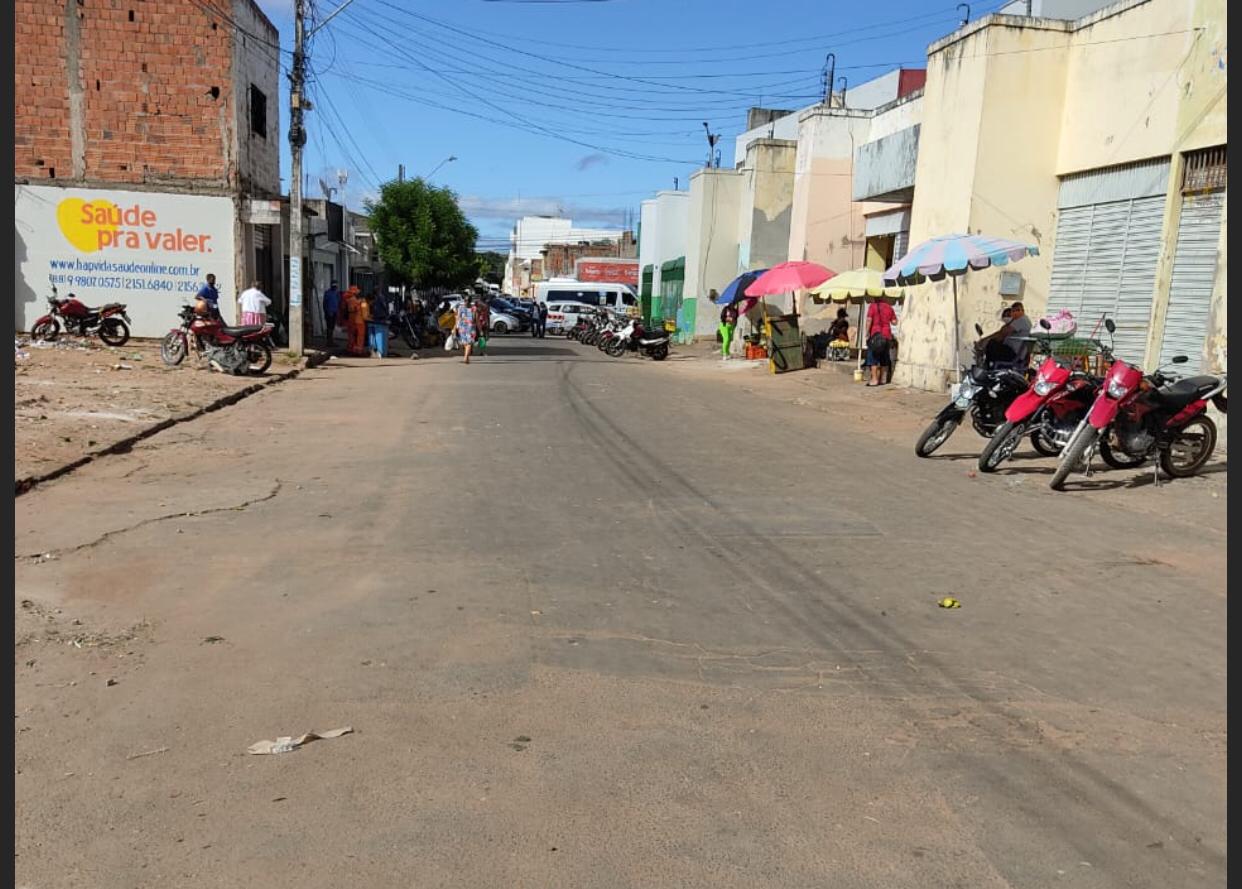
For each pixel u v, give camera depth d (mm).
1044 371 8820
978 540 6645
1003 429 9000
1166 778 3406
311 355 21234
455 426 11836
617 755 3518
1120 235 13406
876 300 19031
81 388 13594
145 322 21469
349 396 14977
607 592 5375
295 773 3348
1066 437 8898
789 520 7145
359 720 3760
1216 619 5074
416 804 3164
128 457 9156
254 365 17547
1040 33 14500
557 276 85188
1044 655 4543
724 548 6332
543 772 3387
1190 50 11898
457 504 7520
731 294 24891
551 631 4758
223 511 7133
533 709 3891
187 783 3266
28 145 20500
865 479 8828
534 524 6914
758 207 28469
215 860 2836
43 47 20266
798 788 3305
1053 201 14938
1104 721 3859
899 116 20953
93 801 3137
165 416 11539
